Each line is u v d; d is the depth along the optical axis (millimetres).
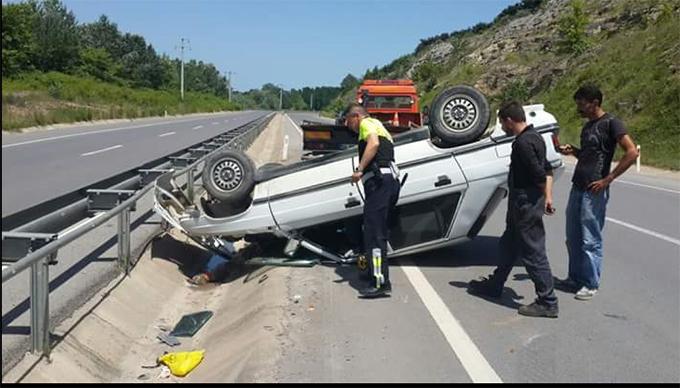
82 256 7652
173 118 61750
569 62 41219
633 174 20859
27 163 17500
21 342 4918
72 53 79750
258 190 7527
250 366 4934
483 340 5441
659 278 7562
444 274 7480
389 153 6512
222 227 7637
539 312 6043
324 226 7789
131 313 6496
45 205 8531
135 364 5570
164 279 7824
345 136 15461
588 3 48969
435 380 4641
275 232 7559
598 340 5492
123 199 9227
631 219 11750
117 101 63688
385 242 6531
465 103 7199
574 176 6797
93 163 17969
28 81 57406
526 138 5902
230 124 50594
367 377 4680
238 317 6387
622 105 29531
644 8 40438
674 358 5125
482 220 7461
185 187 12539
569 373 4797
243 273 8109
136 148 23531
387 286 6543
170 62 126375
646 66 30797
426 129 7422
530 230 6004
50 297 6086
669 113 26234
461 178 7195
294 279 7133
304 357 5035
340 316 5984
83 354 5223
